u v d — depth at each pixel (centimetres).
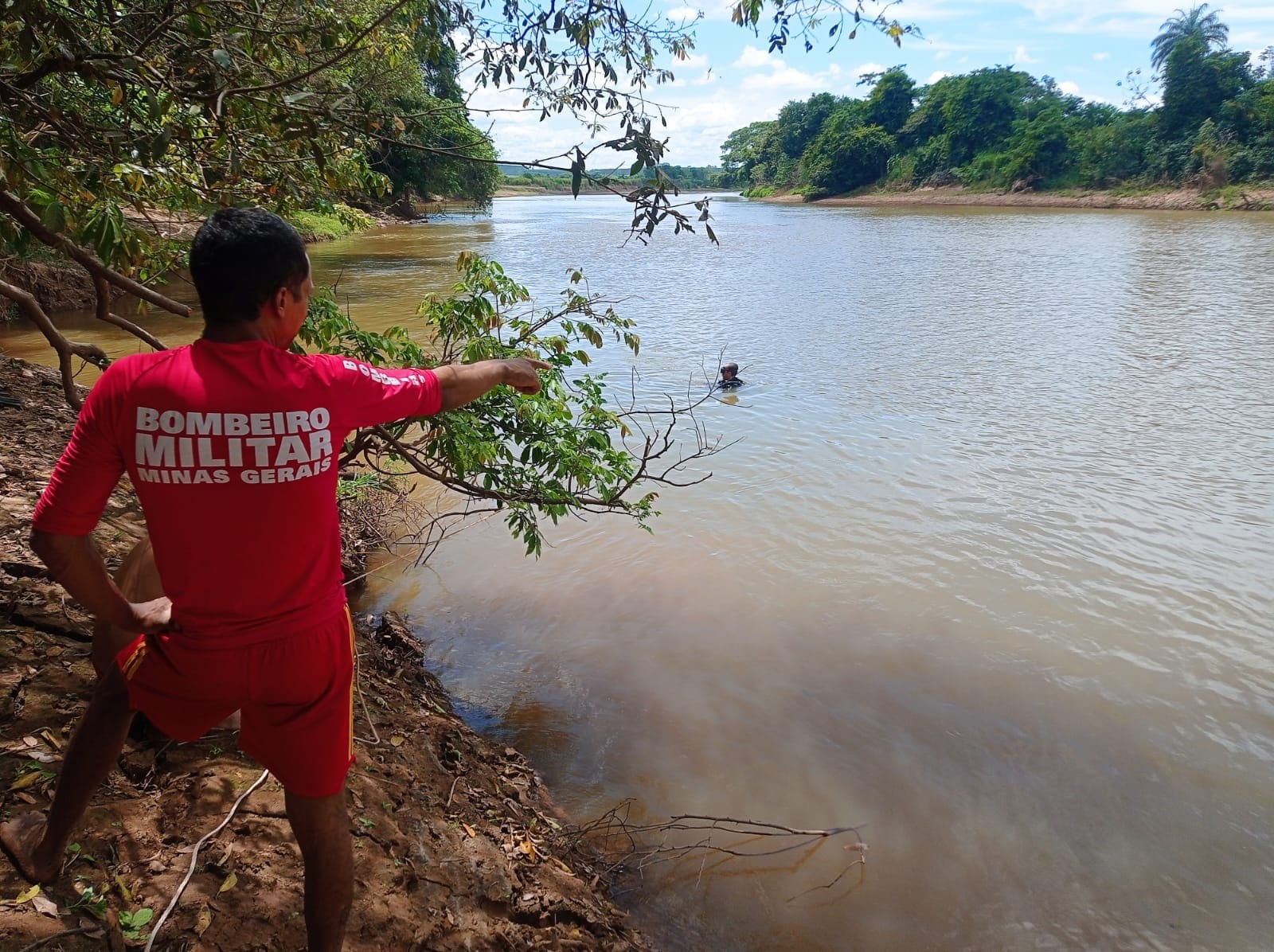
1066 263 3088
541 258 3388
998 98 8638
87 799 251
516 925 350
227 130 462
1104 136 7600
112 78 398
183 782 329
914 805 484
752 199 11506
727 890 423
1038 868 443
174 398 197
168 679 222
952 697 582
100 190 404
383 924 308
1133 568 764
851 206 8556
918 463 1030
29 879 264
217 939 273
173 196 468
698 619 678
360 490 707
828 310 2125
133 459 199
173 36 448
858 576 749
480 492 521
